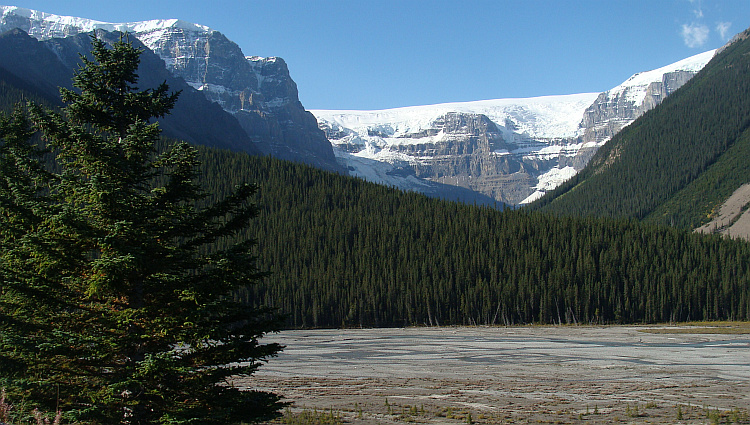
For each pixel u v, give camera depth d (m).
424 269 171.88
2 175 25.72
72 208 19.34
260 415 20.61
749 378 60.91
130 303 20.19
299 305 155.88
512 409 42.56
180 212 21.06
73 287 20.05
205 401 19.92
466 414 40.19
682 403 45.34
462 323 163.12
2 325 19.06
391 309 160.00
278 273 163.88
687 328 143.25
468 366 72.25
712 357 81.69
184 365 19.53
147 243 19.72
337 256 178.50
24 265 20.11
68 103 21.86
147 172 21.83
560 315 166.88
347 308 158.12
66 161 21.38
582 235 194.00
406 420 38.16
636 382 57.84
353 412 41.03
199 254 22.50
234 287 20.94
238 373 20.72
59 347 18.34
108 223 20.06
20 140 31.00
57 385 19.09
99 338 19.09
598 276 175.25
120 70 21.66
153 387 19.28
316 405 43.97
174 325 19.72
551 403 45.28
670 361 77.06
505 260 178.75
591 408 43.00
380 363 75.12
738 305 171.38
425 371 67.19
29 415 18.61
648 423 37.34
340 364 74.00
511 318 164.12
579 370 68.19
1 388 18.66
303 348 97.56
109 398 18.52
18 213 19.94
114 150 20.72
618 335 124.00
